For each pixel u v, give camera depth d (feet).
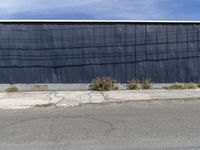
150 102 40.68
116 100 41.27
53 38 52.95
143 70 53.83
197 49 54.34
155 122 28.84
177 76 54.24
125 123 28.63
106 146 21.91
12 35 52.60
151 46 53.72
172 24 53.88
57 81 53.21
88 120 30.27
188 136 23.98
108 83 51.72
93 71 53.52
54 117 32.14
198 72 54.49
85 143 22.74
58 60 53.11
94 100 41.60
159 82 53.98
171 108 35.94
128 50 53.57
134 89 52.11
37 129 27.17
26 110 36.78
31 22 52.60
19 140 23.91
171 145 21.81
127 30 53.42
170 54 53.98
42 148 21.81
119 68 53.57
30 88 52.85
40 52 52.90
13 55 52.75
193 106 37.11
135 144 22.22
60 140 23.66
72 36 53.06
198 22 53.67
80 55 53.31
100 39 53.36
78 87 53.26
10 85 52.65
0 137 24.84
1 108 38.14
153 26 53.67
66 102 40.73
